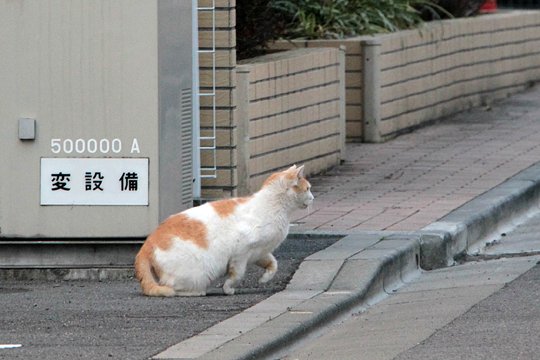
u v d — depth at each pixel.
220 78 16.39
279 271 13.51
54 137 13.46
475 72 26.80
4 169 13.53
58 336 10.91
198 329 11.13
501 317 11.89
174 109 13.70
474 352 10.62
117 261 13.70
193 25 15.15
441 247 14.88
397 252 14.07
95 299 12.52
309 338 11.48
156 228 13.02
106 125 13.41
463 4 27.31
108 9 13.30
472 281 13.82
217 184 16.52
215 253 12.38
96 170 13.48
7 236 13.59
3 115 13.47
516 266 14.48
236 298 12.46
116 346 10.52
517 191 17.84
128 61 13.34
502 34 28.06
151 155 13.44
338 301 12.29
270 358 10.63
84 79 13.38
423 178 19.09
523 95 28.75
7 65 13.41
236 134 16.73
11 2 13.34
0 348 10.48
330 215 16.33
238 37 19.47
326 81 19.84
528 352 10.55
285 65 18.33
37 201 13.54
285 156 18.45
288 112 18.50
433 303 12.80
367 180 19.05
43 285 13.37
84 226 13.54
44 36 13.37
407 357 10.55
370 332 11.67
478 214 16.27
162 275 12.48
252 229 12.38
